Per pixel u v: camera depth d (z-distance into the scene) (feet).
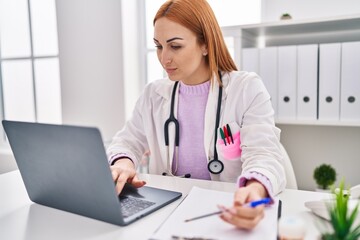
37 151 2.34
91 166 2.08
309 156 6.32
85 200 2.31
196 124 3.77
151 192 2.83
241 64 5.55
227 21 6.78
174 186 3.11
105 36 7.14
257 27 5.39
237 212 1.96
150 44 7.69
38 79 8.98
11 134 2.43
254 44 6.35
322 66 5.05
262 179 2.52
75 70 7.58
